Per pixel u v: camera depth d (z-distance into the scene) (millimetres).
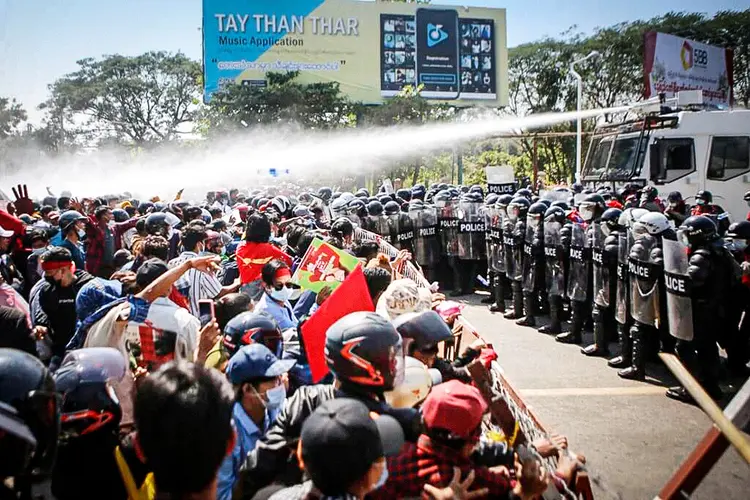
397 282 3600
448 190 12469
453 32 32844
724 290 6180
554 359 7863
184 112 51406
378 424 2391
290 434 2488
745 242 7090
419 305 3584
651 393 6617
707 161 14367
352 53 31984
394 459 2330
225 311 4039
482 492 2271
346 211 12055
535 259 9281
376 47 32188
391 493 2281
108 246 8547
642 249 6742
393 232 11961
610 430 5703
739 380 7047
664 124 14281
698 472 2121
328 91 30828
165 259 5387
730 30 38906
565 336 8641
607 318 8484
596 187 15367
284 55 31375
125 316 3688
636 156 14422
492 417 3211
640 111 15086
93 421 2582
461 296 12094
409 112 31062
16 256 7637
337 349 2508
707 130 14352
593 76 38406
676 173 14391
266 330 3398
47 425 1733
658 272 6684
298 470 2459
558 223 8820
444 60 32844
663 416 6012
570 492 2779
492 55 33375
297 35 31406
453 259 12055
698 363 6359
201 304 4789
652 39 31594
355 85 32125
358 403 2006
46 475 1829
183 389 1765
